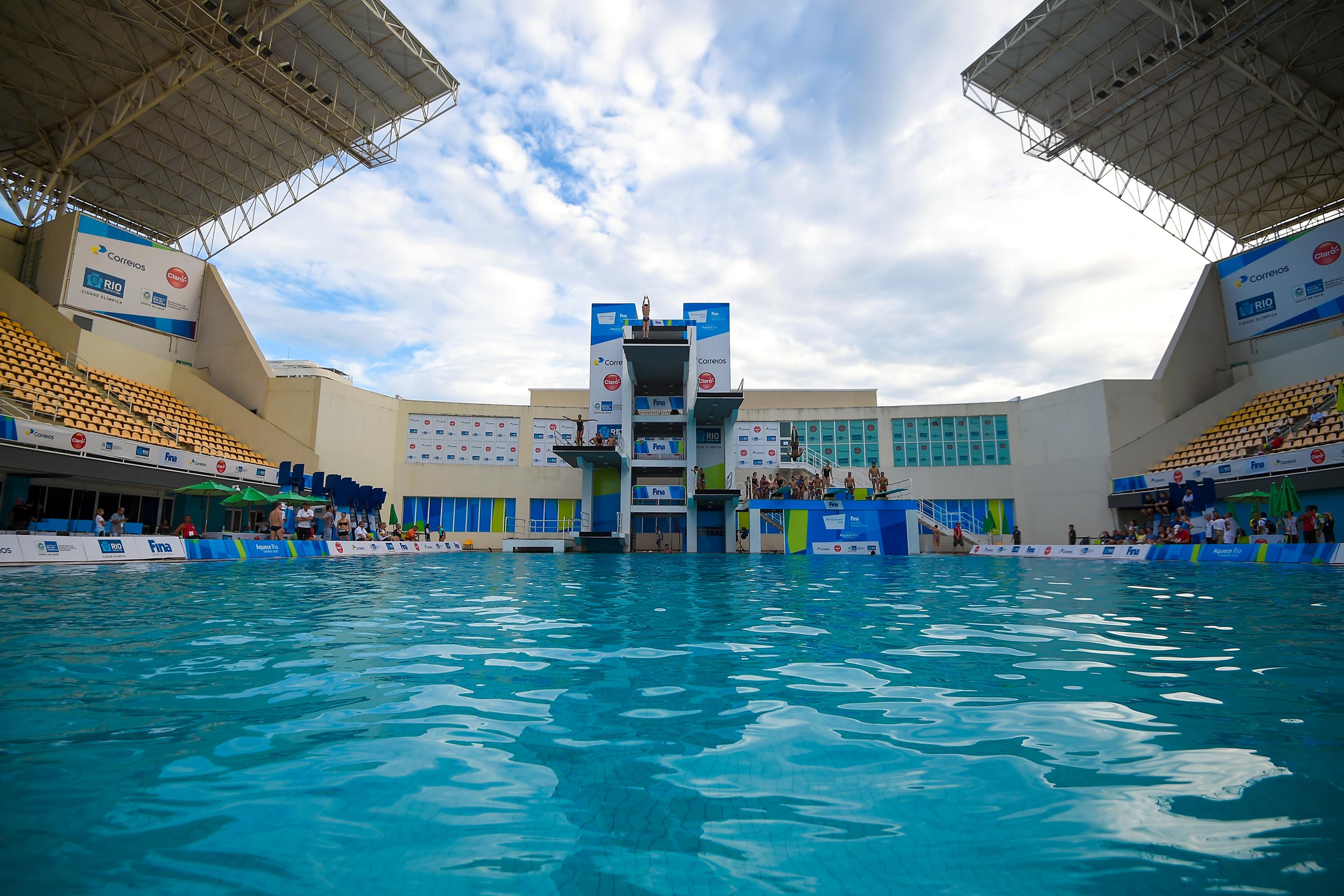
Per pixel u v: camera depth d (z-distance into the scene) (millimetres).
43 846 1676
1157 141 25438
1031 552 23672
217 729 2656
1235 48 20172
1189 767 2244
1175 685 3428
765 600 7957
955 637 5047
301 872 1576
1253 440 23469
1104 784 2107
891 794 2057
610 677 3666
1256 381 26125
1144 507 25734
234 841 1734
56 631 4961
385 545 22203
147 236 29078
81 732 2590
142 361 24422
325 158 26547
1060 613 6484
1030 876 1558
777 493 25875
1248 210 27328
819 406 34969
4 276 22078
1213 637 4957
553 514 32406
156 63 21406
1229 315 28016
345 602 7301
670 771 2262
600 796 2051
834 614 6520
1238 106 23094
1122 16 20625
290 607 6793
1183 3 19500
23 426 16422
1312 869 1569
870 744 2523
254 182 27234
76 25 19688
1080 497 28094
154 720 2756
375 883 1530
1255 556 15336
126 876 1544
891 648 4582
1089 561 18828
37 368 20188
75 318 23672
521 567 15719
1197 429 26578
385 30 21219
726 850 1712
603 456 25438
